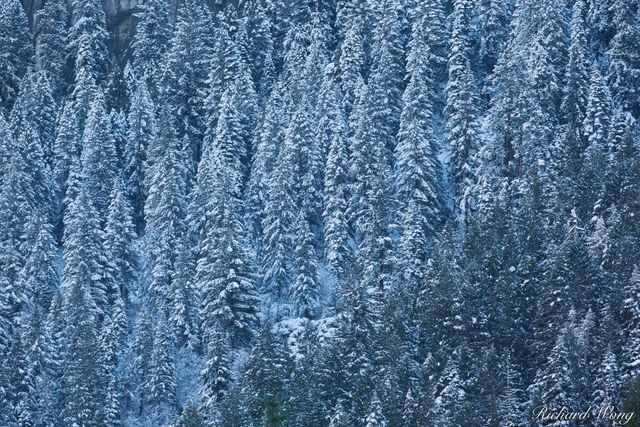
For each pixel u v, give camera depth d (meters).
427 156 134.12
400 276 118.00
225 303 119.44
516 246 112.12
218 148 142.38
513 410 92.44
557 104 141.50
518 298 107.12
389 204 128.25
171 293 124.81
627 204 111.25
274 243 128.88
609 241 105.94
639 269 100.56
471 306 104.62
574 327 96.31
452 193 135.25
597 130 132.25
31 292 129.00
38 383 115.94
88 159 146.12
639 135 135.12
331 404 100.12
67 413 113.00
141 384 117.44
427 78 148.75
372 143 134.38
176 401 116.75
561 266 102.38
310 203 135.50
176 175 141.12
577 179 120.19
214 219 127.69
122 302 125.69
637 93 143.12
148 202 137.38
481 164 129.75
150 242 133.75
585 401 91.94
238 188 140.12
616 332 95.25
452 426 91.19
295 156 137.00
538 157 128.75
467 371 99.44
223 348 113.31
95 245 130.75
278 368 103.31
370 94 144.00
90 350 114.81
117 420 114.12
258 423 87.94
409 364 101.88
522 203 119.94
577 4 148.62
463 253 114.31
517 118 132.38
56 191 151.12
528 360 101.88
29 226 133.50
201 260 125.44
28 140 150.25
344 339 107.81
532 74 139.88
